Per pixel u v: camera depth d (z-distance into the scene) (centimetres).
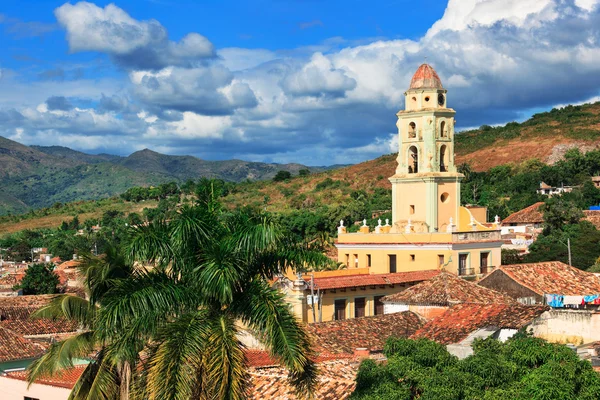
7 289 8869
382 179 18588
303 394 2347
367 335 4144
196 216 2327
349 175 19562
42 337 4812
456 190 7069
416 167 7100
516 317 3703
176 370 2142
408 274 6144
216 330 2198
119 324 2266
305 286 5041
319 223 12244
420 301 4500
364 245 7019
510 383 2477
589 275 5506
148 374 2225
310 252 2398
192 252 2328
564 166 16362
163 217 2462
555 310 3716
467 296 4503
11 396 3634
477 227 6969
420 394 2531
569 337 3691
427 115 6962
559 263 5612
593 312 3644
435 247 6575
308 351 2312
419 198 6962
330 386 2794
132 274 2464
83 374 2602
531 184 15875
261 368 3133
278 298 2309
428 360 2645
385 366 2611
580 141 19488
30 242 18050
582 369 2448
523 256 8931
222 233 2367
